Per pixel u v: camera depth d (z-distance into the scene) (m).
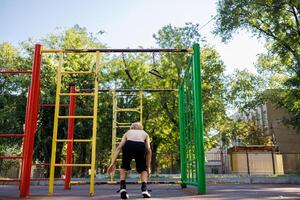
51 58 19.34
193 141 6.62
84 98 19.98
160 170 32.47
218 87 25.88
